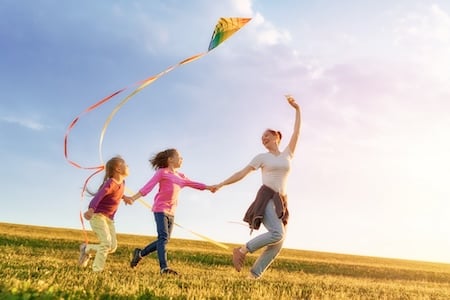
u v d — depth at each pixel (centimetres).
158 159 1041
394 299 1048
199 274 1277
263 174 930
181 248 3453
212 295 725
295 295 884
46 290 611
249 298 736
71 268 977
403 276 2819
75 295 615
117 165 990
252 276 951
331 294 959
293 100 953
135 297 639
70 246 2703
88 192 1021
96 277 814
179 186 1034
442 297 1183
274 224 904
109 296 633
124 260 1962
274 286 959
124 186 1009
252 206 924
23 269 869
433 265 4988
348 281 1692
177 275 1009
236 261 924
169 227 1035
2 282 629
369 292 1134
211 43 912
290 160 936
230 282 939
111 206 995
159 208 1023
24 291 596
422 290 1370
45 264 1042
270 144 941
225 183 961
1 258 1222
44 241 2803
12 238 2783
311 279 1639
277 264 2862
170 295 675
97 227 980
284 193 924
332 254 5678
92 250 1038
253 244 910
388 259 5606
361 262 4269
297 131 956
